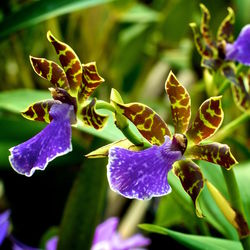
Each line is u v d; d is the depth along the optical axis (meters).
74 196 0.54
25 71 0.77
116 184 0.39
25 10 0.59
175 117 0.41
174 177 0.50
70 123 0.41
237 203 0.45
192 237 0.44
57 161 0.64
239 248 0.44
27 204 0.73
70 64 0.41
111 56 0.82
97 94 0.71
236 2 0.70
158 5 0.86
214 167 0.55
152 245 0.71
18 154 0.40
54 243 0.58
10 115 0.70
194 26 0.50
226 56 0.50
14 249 0.66
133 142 0.41
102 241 0.59
